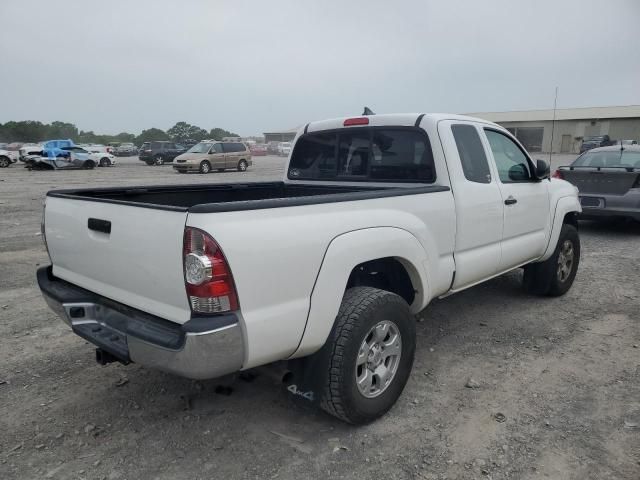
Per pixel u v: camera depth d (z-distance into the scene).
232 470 2.76
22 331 4.68
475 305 5.41
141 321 2.74
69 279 3.32
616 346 4.35
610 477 2.69
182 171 27.39
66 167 29.47
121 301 2.88
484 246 4.26
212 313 2.41
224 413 3.32
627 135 47.91
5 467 2.78
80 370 3.92
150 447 2.96
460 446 2.96
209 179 22.14
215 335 2.38
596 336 4.57
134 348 2.68
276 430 3.12
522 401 3.46
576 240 5.73
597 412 3.31
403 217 3.33
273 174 26.83
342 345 2.87
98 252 2.96
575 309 5.29
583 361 4.07
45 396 3.53
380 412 3.18
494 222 4.30
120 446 2.97
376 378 3.16
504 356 4.17
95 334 2.99
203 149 28.47
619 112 47.75
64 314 3.21
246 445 2.98
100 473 2.73
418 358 4.13
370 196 3.14
